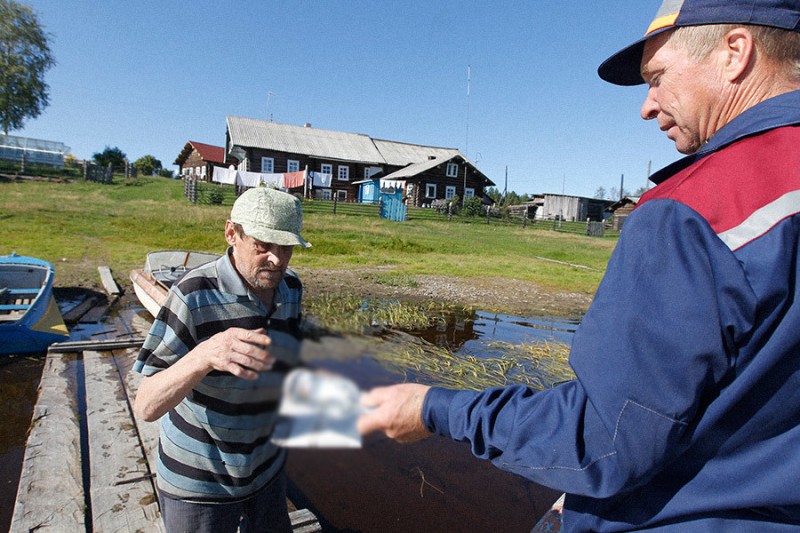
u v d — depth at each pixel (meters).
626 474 0.75
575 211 43.94
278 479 1.83
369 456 0.50
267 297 1.74
